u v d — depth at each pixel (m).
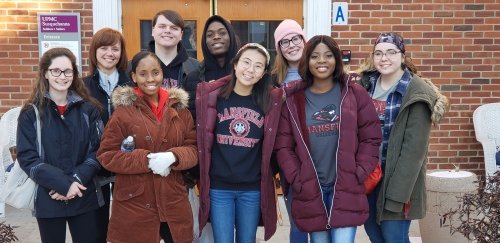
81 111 3.14
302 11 5.59
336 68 3.09
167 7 5.57
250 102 3.11
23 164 2.96
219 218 3.13
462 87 5.56
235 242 3.27
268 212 3.15
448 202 3.93
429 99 3.04
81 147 3.09
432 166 5.65
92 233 3.21
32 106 3.04
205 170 3.08
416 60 5.53
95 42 3.48
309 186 3.02
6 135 5.01
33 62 5.37
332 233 3.08
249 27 5.63
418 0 5.43
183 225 3.08
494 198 2.84
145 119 3.01
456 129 5.61
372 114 3.07
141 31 5.59
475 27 5.50
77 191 2.96
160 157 2.91
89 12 5.36
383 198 3.14
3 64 5.36
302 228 3.08
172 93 3.14
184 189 3.14
